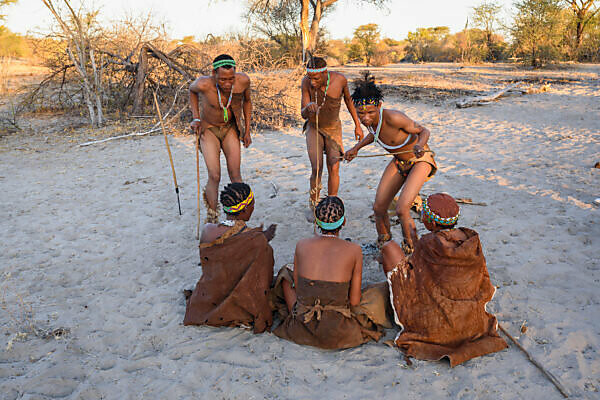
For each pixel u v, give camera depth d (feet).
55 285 13.87
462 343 10.27
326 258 10.53
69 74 45.06
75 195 22.13
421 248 10.34
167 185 23.41
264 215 18.93
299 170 25.27
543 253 14.53
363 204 19.72
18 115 44.83
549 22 90.68
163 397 9.29
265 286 11.36
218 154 16.55
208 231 11.39
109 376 9.93
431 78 72.79
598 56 96.99
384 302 11.30
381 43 155.22
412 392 9.22
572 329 10.80
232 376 9.82
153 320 11.97
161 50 43.86
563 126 33.65
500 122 36.68
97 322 11.93
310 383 9.59
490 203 19.02
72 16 37.68
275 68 41.83
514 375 9.52
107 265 15.07
